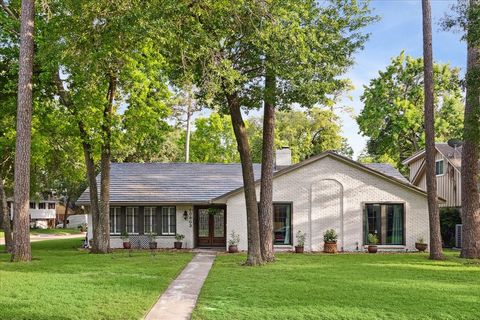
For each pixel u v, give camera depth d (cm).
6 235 2502
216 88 1512
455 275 1532
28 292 1216
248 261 1830
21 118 1939
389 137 4525
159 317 982
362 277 1482
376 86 4519
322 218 2520
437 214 2059
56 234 5153
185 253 2406
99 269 1683
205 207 2877
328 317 955
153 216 2792
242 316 966
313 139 5456
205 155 5131
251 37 1563
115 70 2122
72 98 2194
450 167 3077
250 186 1850
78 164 3884
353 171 2541
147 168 3105
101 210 2428
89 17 1595
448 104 4431
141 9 1446
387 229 2523
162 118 2570
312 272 1603
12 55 2216
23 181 1945
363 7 1798
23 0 1948
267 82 1752
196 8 1499
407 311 1002
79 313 989
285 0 1552
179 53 1577
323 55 1680
